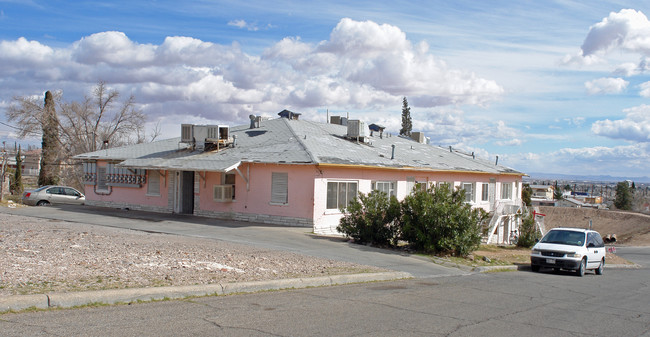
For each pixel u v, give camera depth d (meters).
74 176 43.72
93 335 5.97
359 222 18.42
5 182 41.00
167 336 6.14
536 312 9.28
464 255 17.61
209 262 11.25
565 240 18.09
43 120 42.62
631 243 50.62
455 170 29.81
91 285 8.08
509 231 36.56
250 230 19.70
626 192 101.50
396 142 34.16
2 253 10.40
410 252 17.34
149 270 9.74
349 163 22.14
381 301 9.30
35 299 6.97
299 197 21.38
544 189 128.50
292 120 29.70
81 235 14.77
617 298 11.96
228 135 26.53
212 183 24.12
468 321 8.09
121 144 46.22
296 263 12.55
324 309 8.27
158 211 26.39
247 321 7.13
